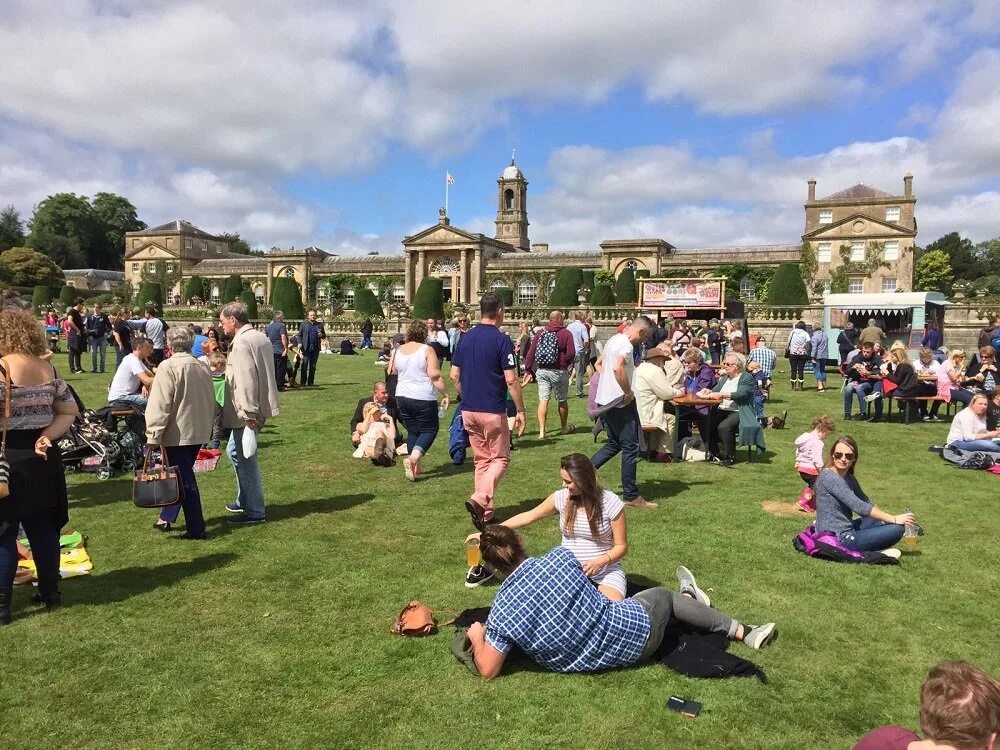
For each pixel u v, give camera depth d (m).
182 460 6.34
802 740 3.50
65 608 4.92
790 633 4.66
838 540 6.19
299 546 6.30
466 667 4.17
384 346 25.42
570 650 4.03
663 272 59.25
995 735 2.33
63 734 3.49
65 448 8.88
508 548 4.31
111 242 105.00
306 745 3.43
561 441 11.41
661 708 3.75
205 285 75.25
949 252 96.00
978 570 5.86
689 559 6.03
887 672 4.18
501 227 77.81
